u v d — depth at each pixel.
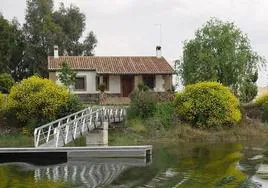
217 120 40.94
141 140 37.22
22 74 71.56
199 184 19.59
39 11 73.69
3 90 52.16
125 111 40.97
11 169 23.38
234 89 51.00
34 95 37.84
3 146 31.66
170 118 40.78
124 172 22.42
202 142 36.94
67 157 26.45
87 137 33.31
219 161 26.19
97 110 35.31
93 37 77.50
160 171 22.70
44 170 23.02
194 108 41.06
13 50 69.88
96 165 24.61
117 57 57.31
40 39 71.50
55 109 37.81
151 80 53.72
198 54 50.81
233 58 50.56
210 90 41.69
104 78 53.19
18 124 38.62
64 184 19.56
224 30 51.75
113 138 36.62
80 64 54.38
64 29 75.44
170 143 36.06
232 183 19.95
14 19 73.12
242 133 40.53
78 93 52.88
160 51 57.91
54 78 53.38
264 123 43.66
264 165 24.52
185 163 25.36
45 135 34.97
